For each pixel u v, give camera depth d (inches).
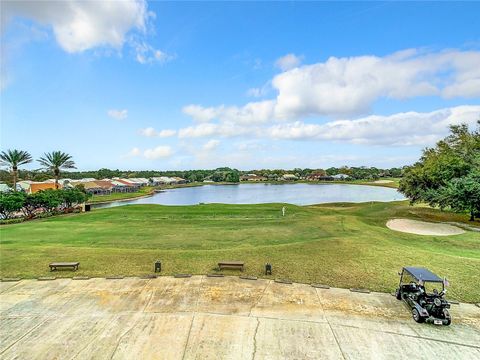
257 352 354.9
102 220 1283.2
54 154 2503.7
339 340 379.6
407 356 348.5
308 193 3882.9
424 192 1321.4
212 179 7854.3
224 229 1011.9
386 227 1064.2
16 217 1679.4
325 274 590.2
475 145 1514.5
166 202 3041.3
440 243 840.9
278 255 695.1
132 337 384.2
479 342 375.6
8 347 363.9
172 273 599.5
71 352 353.7
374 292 517.3
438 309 416.8
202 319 428.8
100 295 506.9
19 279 575.2
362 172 7367.1
